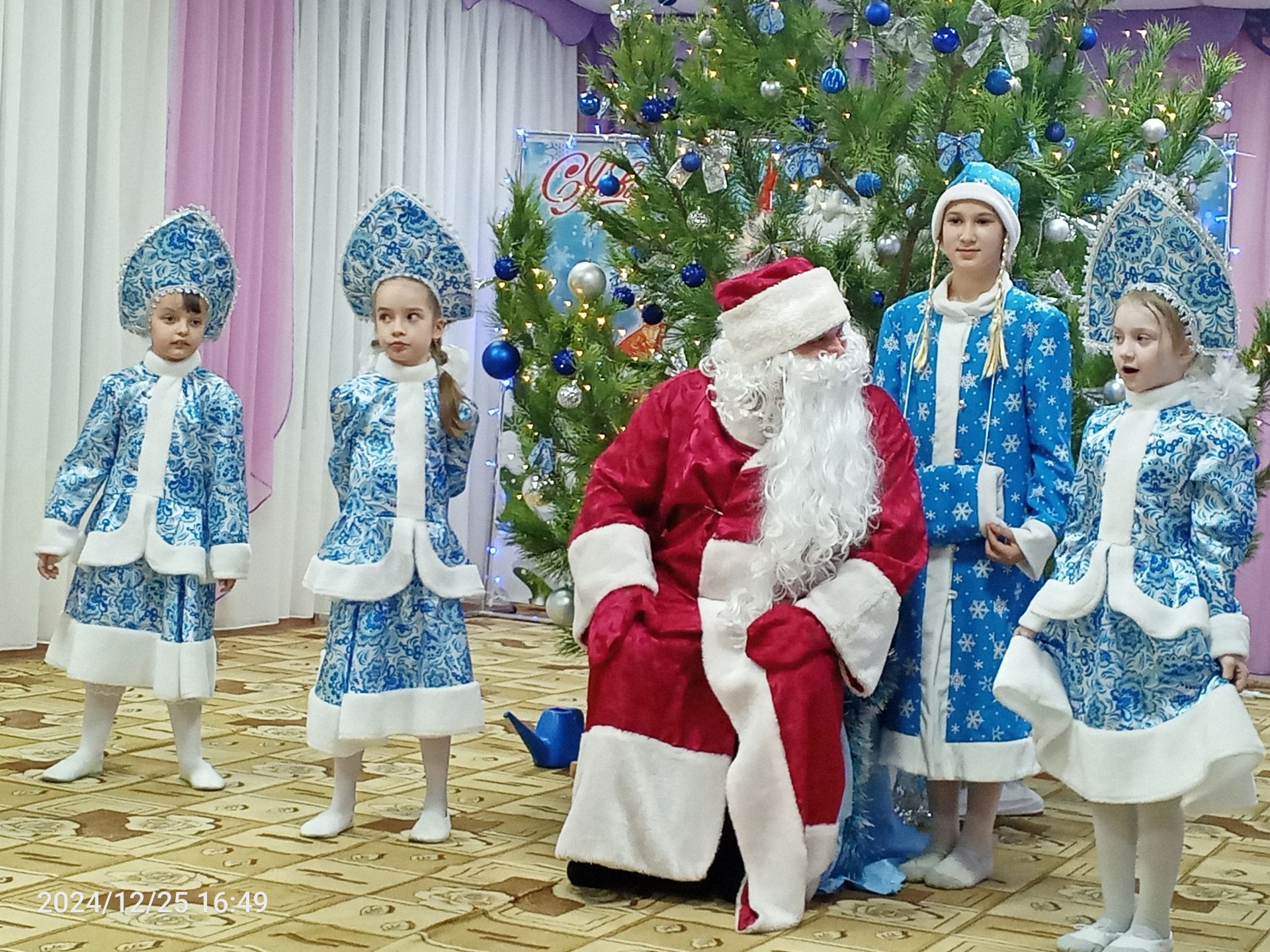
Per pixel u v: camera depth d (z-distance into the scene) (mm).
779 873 2482
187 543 3273
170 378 3381
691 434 2746
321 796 3260
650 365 3551
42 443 5008
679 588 2707
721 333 3305
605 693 2617
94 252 5219
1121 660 2277
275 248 5930
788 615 2584
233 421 3398
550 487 3588
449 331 6832
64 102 5117
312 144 6133
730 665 2582
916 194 3291
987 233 2799
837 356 2693
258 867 2656
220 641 5617
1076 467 2785
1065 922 2521
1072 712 2324
